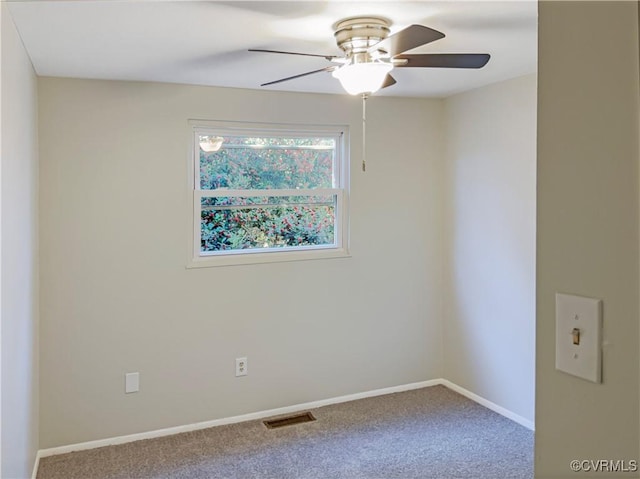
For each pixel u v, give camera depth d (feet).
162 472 9.24
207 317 11.17
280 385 11.91
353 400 12.62
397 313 13.11
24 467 7.76
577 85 2.27
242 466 9.44
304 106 11.84
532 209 10.71
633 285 2.07
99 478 9.04
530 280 10.87
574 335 2.30
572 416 2.33
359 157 12.47
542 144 2.44
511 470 9.25
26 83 7.93
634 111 2.06
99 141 10.11
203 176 11.34
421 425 11.16
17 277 6.92
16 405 6.88
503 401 11.70
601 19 2.17
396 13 6.41
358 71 6.61
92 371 10.25
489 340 12.05
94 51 8.00
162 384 10.81
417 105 13.00
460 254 12.86
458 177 12.79
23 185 7.57
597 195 2.20
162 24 6.74
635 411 2.07
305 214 12.37
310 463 9.53
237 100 11.19
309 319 12.16
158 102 10.53
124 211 10.36
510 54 8.60
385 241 12.87
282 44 7.72
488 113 11.68
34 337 9.02
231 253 11.59
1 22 5.54
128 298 10.47
